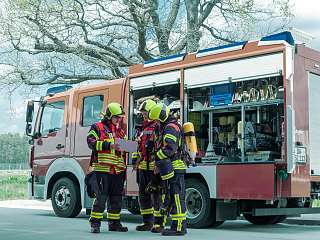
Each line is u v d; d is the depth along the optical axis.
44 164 13.05
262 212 9.52
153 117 8.57
